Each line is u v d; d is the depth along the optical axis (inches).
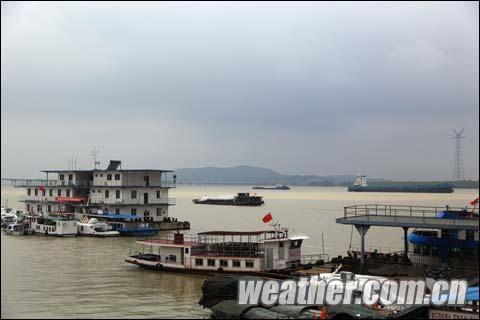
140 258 2556.6
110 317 1738.4
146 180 4325.8
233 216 6294.3
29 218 4099.4
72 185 4505.4
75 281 2255.2
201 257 2347.4
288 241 2354.8
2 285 2169.0
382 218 2321.6
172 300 1948.8
